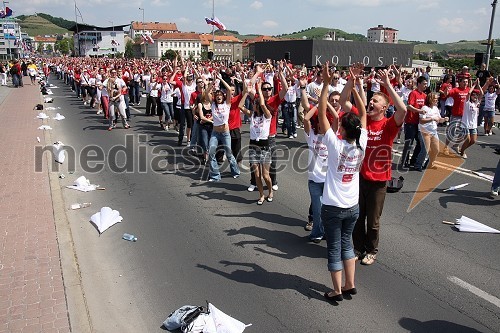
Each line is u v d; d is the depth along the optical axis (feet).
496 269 15.79
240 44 480.64
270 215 21.22
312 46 192.85
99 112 59.82
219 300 13.79
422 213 21.54
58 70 154.20
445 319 12.76
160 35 411.75
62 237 17.66
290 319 12.77
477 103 32.68
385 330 12.26
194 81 38.40
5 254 16.10
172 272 15.60
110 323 12.67
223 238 18.53
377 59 210.79
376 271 15.64
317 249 17.47
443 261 16.38
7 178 26.02
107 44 368.89
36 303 13.09
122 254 17.02
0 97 79.41
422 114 29.22
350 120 12.35
